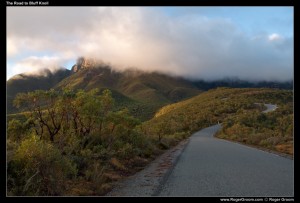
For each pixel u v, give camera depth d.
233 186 10.23
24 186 8.11
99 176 10.85
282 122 51.72
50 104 16.36
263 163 15.99
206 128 76.00
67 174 10.20
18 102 15.96
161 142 27.84
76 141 14.84
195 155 20.30
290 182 10.84
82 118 17.52
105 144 17.08
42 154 8.91
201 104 118.12
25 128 16.03
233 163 16.05
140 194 9.34
